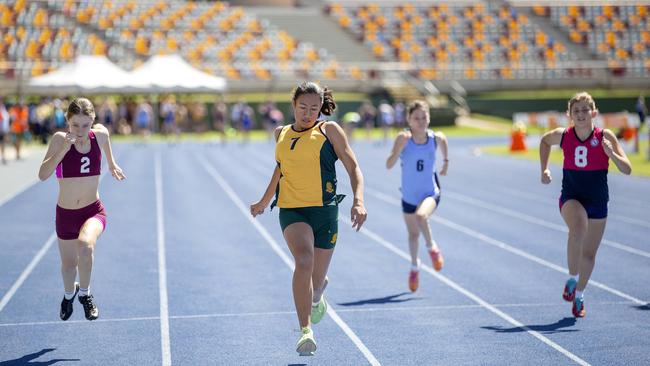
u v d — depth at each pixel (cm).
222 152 5216
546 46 8881
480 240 2000
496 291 1439
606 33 9156
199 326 1206
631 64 8700
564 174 1252
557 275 1577
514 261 1725
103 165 4197
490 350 1077
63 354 1066
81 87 5797
